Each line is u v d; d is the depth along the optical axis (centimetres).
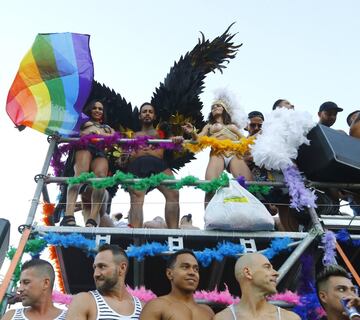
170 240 812
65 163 999
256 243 864
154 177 888
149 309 601
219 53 1177
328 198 960
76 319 574
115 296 614
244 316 584
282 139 927
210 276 923
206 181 884
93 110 1080
